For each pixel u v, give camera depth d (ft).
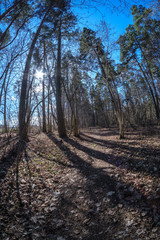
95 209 12.00
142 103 79.05
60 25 17.69
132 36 55.77
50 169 20.94
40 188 15.42
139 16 49.85
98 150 30.73
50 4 12.95
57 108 44.14
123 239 8.70
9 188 14.11
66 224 10.75
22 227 10.15
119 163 20.51
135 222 9.68
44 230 10.16
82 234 9.73
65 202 13.38
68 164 23.68
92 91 93.35
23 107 24.40
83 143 39.09
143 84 71.31
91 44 35.19
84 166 22.35
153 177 14.16
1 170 17.12
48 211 12.13
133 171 16.90
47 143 34.60
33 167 20.12
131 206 11.28
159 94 71.51
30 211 11.85
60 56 40.96
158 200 10.84
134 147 26.48
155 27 40.32
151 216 9.71
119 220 10.27
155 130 39.93
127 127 60.13
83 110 109.50
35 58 19.71
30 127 40.42
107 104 109.19
